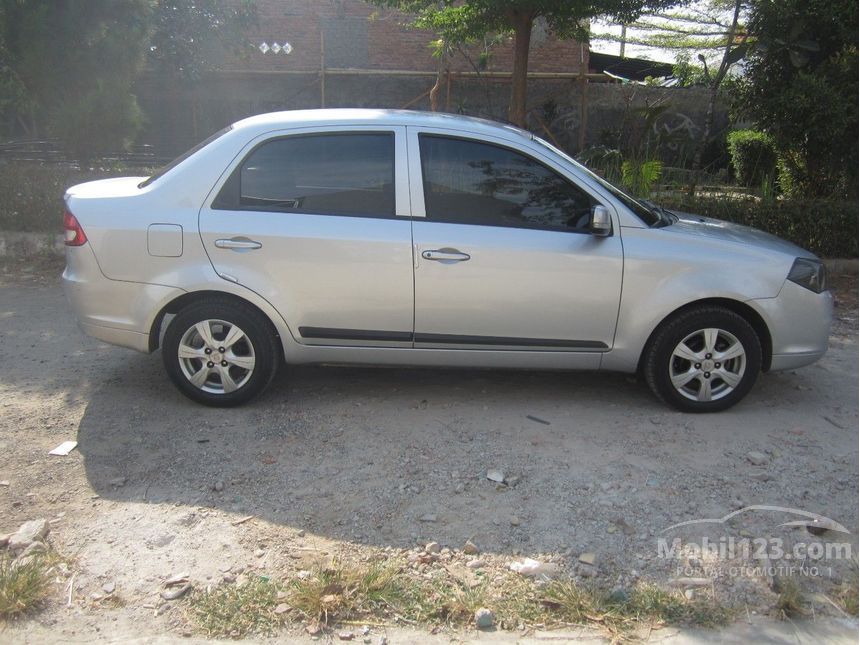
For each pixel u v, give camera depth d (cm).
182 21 1250
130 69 1018
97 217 482
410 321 485
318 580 328
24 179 948
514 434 472
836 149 959
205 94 1848
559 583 332
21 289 816
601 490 406
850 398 549
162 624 307
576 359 498
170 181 485
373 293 480
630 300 484
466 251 475
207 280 476
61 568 338
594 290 482
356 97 1917
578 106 1909
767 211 922
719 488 410
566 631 308
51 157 1040
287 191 484
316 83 1884
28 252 946
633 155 1127
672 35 1914
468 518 380
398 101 1919
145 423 481
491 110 1925
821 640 303
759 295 489
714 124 1820
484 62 1730
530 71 1916
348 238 474
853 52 932
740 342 493
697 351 498
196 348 493
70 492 400
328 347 493
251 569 339
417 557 349
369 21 1911
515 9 952
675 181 1095
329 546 357
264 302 478
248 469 425
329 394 532
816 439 474
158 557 347
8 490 400
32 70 937
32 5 909
